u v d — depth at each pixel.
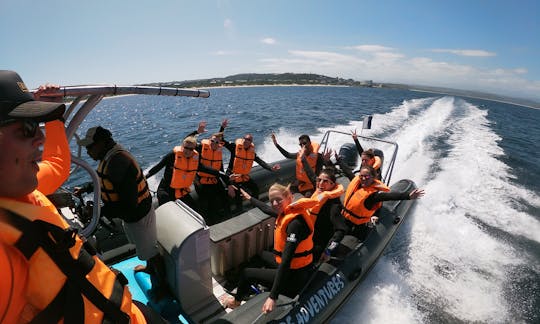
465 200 6.18
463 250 4.50
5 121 0.57
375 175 3.35
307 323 2.29
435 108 22.81
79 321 0.67
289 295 2.45
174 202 2.48
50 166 1.01
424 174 7.55
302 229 2.16
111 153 1.76
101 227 2.93
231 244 2.89
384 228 3.82
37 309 0.63
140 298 2.44
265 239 3.21
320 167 4.62
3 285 0.55
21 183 0.61
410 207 4.86
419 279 3.84
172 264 2.14
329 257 2.83
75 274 0.67
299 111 21.45
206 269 2.30
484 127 15.95
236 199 4.30
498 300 3.56
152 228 2.07
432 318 3.24
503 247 4.63
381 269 3.89
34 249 0.60
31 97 0.66
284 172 5.32
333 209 2.97
